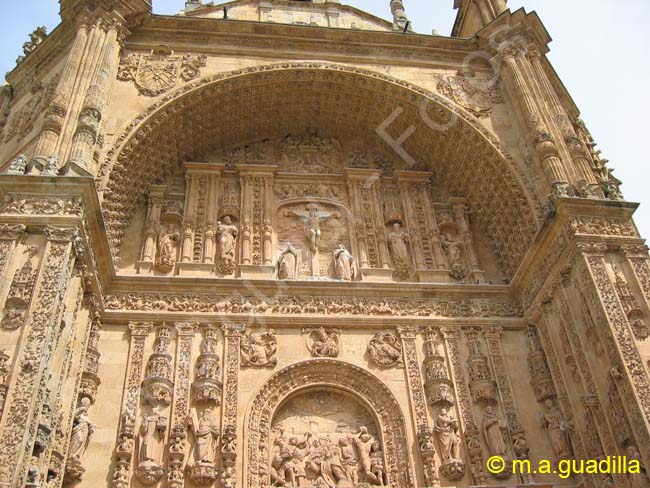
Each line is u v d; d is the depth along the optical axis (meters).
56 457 12.12
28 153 15.19
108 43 17.16
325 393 15.57
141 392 14.41
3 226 12.36
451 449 14.38
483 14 21.06
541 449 14.79
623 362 12.59
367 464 14.30
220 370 14.95
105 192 15.39
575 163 16.39
